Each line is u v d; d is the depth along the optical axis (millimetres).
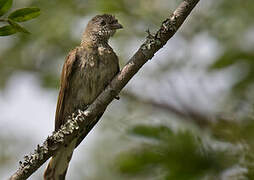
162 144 7453
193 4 7988
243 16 13055
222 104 10891
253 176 6992
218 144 7555
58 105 11070
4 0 6262
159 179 7355
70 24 14547
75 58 11109
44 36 14688
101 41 12000
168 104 13680
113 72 11242
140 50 8258
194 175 7160
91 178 13172
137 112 14141
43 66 15234
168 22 8055
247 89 10859
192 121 12484
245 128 7965
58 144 8484
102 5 14305
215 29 13414
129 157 7727
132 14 14320
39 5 14625
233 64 11398
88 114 8656
